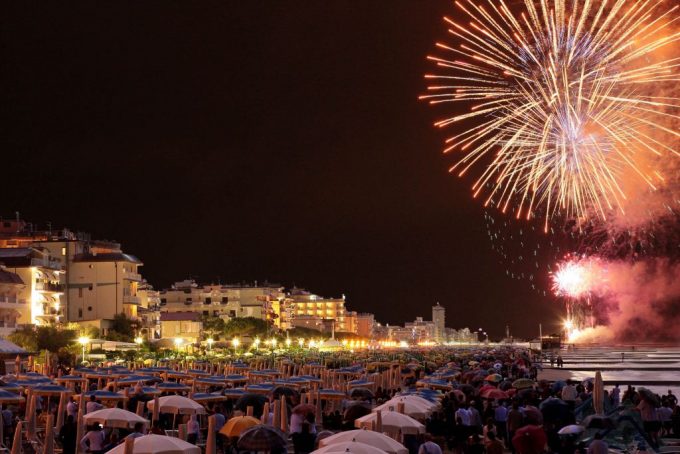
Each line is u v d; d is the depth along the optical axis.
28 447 42.53
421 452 30.09
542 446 31.77
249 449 28.62
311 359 119.88
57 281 145.00
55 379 63.88
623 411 38.19
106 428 38.56
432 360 131.12
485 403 53.56
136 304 165.38
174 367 99.62
